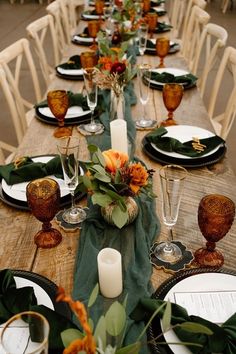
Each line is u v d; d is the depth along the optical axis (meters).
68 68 2.40
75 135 1.72
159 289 0.92
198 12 3.33
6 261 1.06
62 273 1.02
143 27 2.65
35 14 8.90
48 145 1.65
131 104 2.00
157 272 1.01
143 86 1.81
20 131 2.33
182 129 1.67
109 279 0.89
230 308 0.87
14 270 0.99
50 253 1.09
